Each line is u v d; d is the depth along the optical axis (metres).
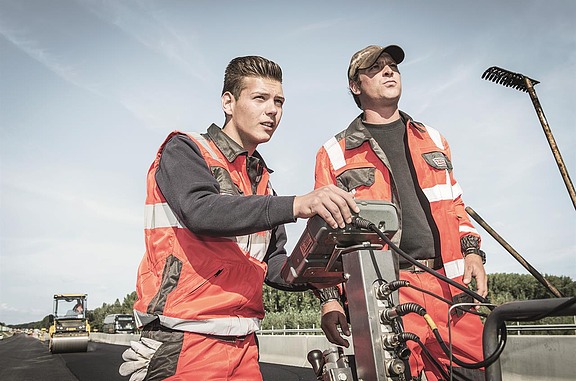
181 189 1.75
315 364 1.74
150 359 1.78
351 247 1.58
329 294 2.35
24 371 14.73
